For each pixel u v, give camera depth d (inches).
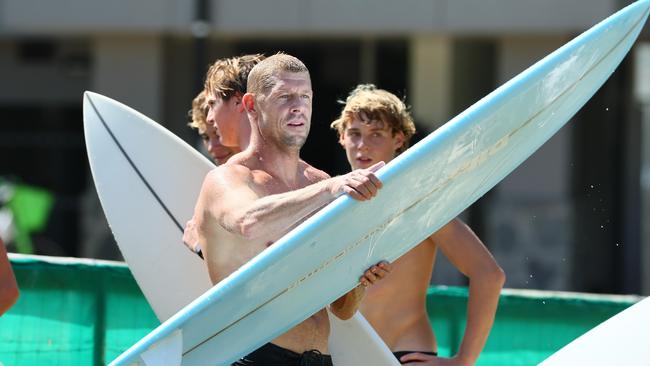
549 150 1583.4
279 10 1582.2
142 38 1657.2
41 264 601.0
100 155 587.2
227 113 506.3
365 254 442.6
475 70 1646.2
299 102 439.2
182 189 571.5
